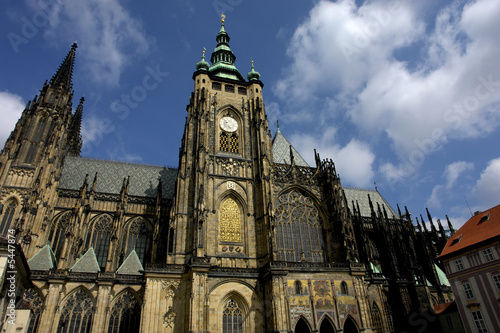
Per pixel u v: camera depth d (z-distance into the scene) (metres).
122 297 94.12
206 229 97.25
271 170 109.94
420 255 128.88
